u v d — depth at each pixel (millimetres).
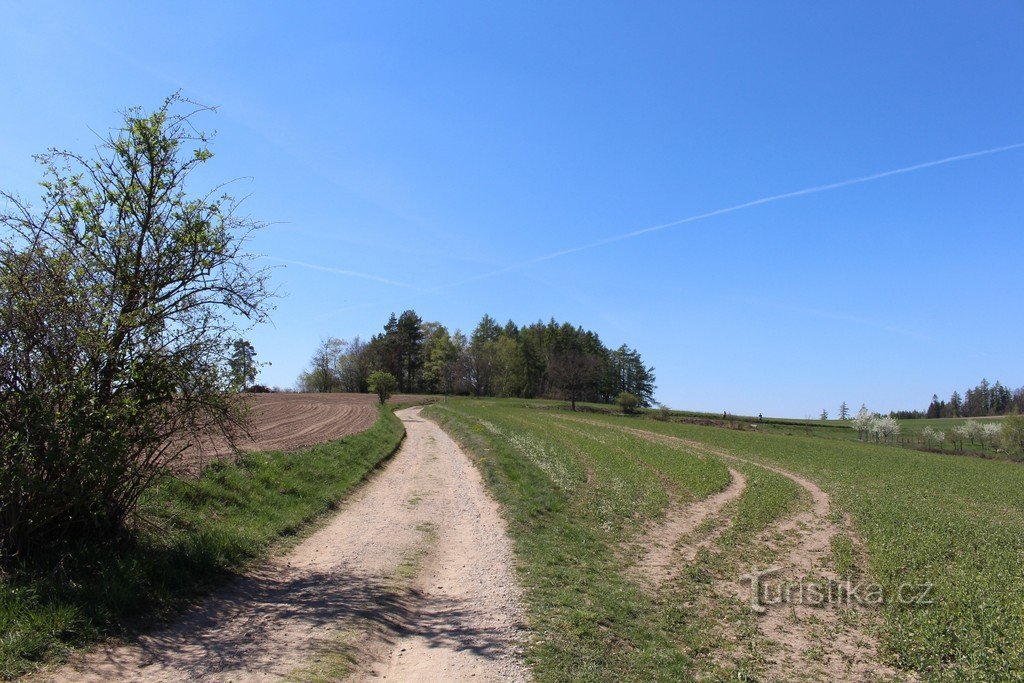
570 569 12719
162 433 9617
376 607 8984
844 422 100375
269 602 8828
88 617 6930
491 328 135875
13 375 8164
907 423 106438
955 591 11867
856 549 16703
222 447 18375
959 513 23859
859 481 33875
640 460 35938
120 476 8992
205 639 7227
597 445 41875
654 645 8953
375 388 73000
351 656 7070
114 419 8758
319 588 9727
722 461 39281
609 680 7410
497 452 30750
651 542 16641
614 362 135875
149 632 7219
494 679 6945
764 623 10609
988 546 16797
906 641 9469
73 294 8766
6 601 6754
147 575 8422
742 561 15164
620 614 10070
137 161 9484
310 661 6688
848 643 9711
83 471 8219
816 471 38000
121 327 8992
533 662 7562
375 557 12102
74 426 8039
